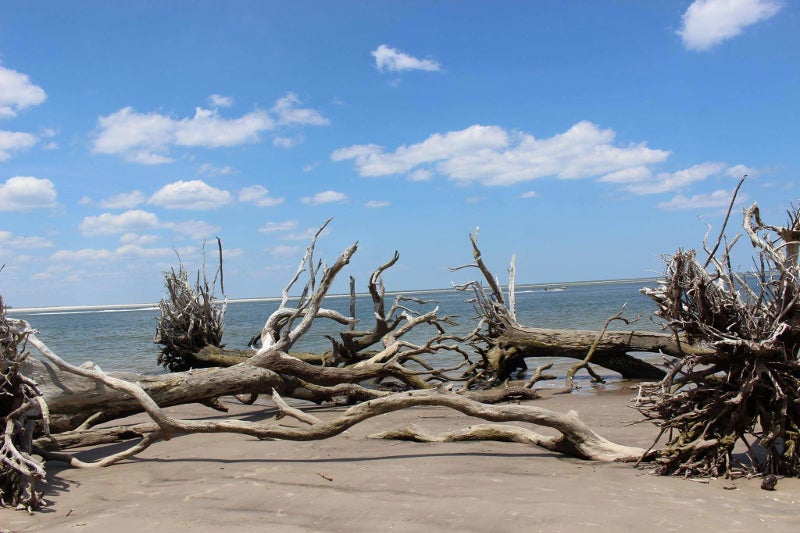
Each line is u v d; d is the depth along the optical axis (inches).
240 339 1059.9
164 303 586.2
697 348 454.6
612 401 393.7
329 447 264.5
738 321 201.5
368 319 1711.4
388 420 337.1
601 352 494.3
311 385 411.2
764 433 197.3
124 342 1066.1
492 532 150.9
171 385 320.8
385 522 160.6
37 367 272.4
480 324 542.0
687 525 151.9
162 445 279.6
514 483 194.9
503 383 522.3
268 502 182.9
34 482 204.8
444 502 174.9
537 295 3420.3
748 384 192.5
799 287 192.1
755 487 183.9
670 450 205.9
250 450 260.7
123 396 289.7
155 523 167.6
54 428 276.4
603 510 164.1
